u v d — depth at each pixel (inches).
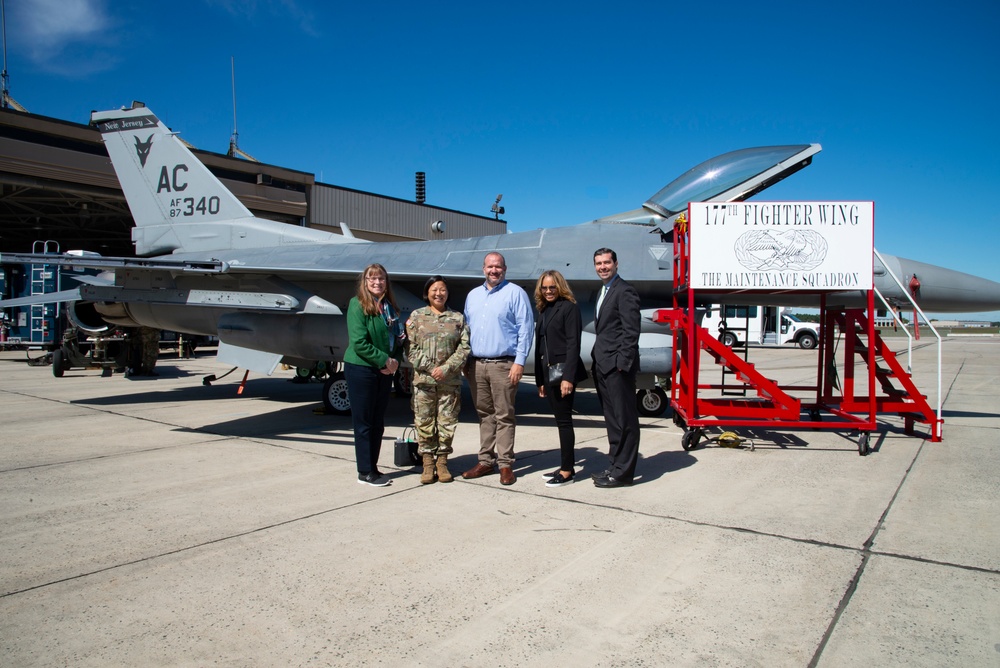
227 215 459.2
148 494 189.8
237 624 110.0
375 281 198.8
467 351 197.9
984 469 222.5
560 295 199.8
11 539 151.5
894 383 544.1
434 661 98.0
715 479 207.9
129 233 1176.2
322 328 339.3
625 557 139.9
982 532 156.1
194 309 412.2
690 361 252.7
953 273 322.0
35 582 127.3
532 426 311.9
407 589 123.9
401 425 322.0
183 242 471.8
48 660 98.3
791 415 254.2
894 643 103.3
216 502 181.8
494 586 125.1
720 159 331.9
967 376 620.1
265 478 209.0
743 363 255.6
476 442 272.4
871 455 245.9
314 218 1029.2
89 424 315.0
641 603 117.7
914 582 126.9
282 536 153.6
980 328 4623.5
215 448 257.1
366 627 108.9
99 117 484.4
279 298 330.3
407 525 161.5
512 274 335.6
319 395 435.8
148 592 122.8
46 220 1072.8
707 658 98.7
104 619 111.9
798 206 243.1
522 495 188.9
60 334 687.1
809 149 308.8
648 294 334.0
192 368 651.5
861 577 129.3
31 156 725.3
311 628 108.6
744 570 132.8
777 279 244.1
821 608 115.7
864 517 167.6
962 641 104.0
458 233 1296.8
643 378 330.3
